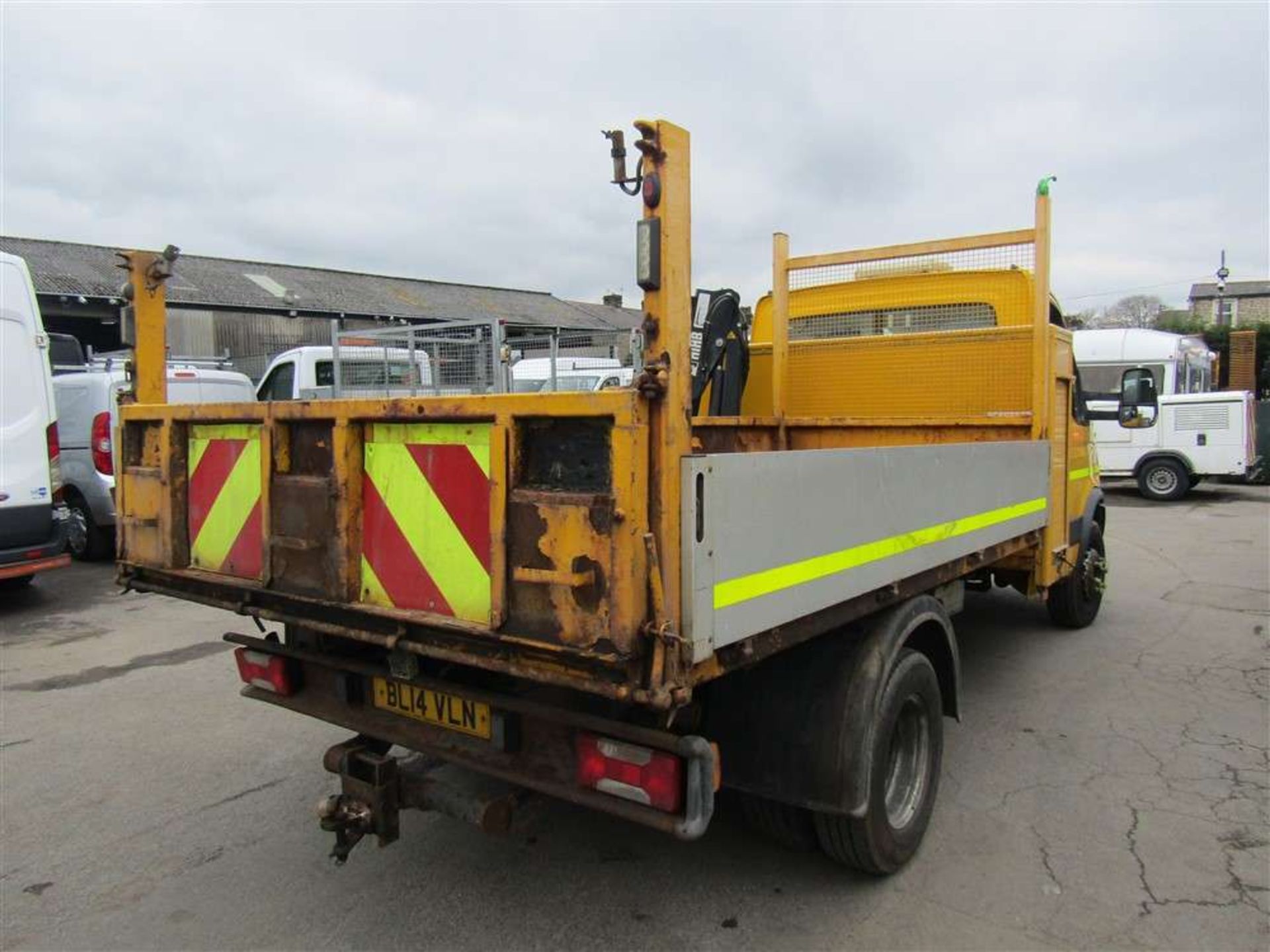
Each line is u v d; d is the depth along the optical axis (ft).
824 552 8.88
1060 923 9.96
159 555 11.28
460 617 8.30
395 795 9.88
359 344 45.73
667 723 7.88
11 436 24.22
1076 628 22.91
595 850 11.71
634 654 6.95
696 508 7.04
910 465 10.66
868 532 9.75
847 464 9.26
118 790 13.73
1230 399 52.60
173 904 10.52
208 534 10.78
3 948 9.68
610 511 7.05
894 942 9.63
